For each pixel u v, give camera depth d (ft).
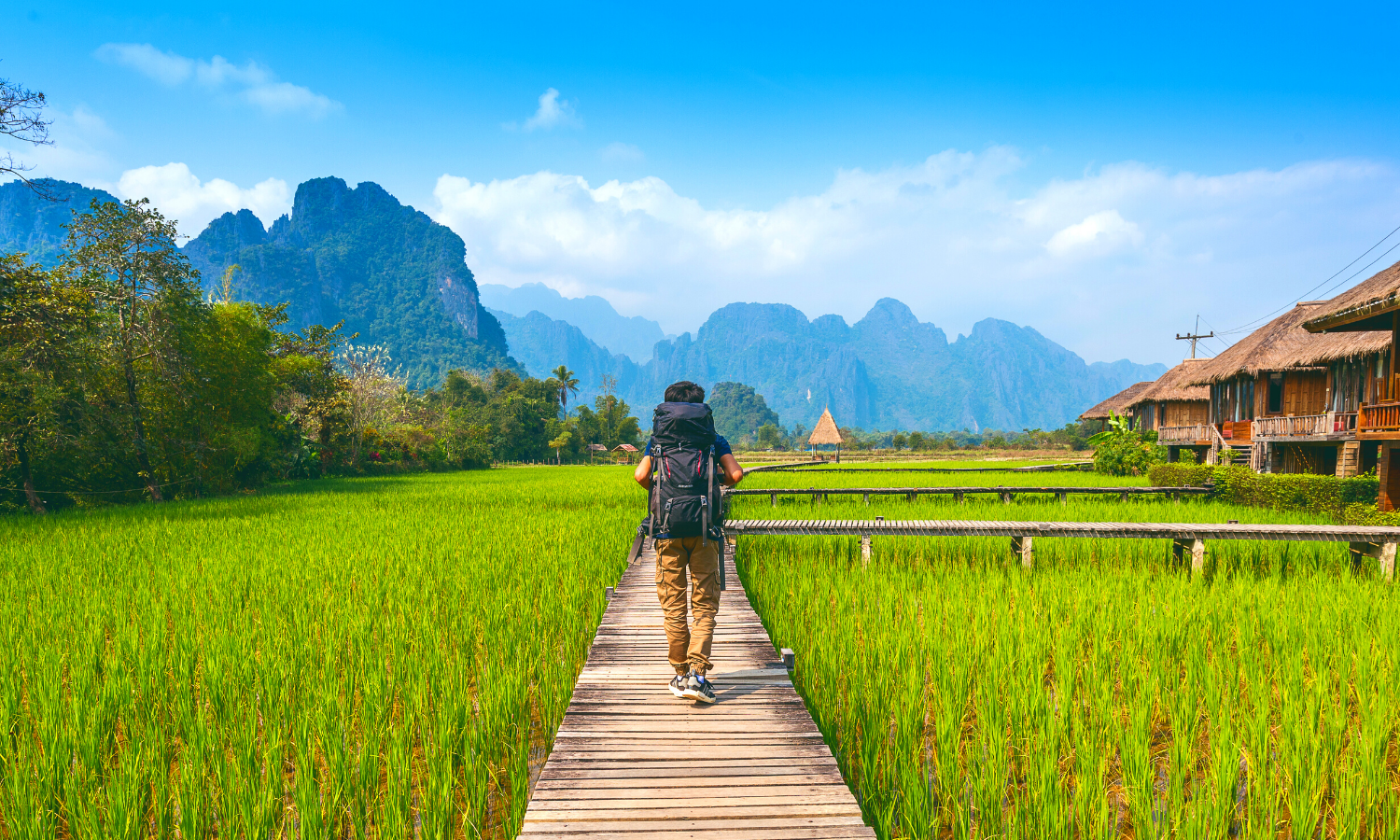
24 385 50.39
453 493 70.44
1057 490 59.93
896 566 28.55
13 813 9.91
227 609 20.08
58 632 18.17
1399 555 25.98
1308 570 27.43
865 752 11.41
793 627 18.63
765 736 11.02
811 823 8.50
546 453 284.41
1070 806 9.96
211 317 71.46
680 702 12.46
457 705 13.00
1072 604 20.38
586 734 11.12
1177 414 113.50
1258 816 10.13
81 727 12.37
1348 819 9.77
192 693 14.47
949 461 229.45
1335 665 15.12
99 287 60.75
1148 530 27.84
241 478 82.38
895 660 15.48
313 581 24.30
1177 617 18.71
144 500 64.80
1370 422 44.88
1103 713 12.73
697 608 12.28
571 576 24.71
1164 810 10.02
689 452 11.80
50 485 56.59
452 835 9.89
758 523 30.89
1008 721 12.78
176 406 67.46
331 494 69.87
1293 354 69.00
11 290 51.06
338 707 12.97
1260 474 54.44
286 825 10.62
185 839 9.63
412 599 21.38
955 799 10.28
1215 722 12.55
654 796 9.12
